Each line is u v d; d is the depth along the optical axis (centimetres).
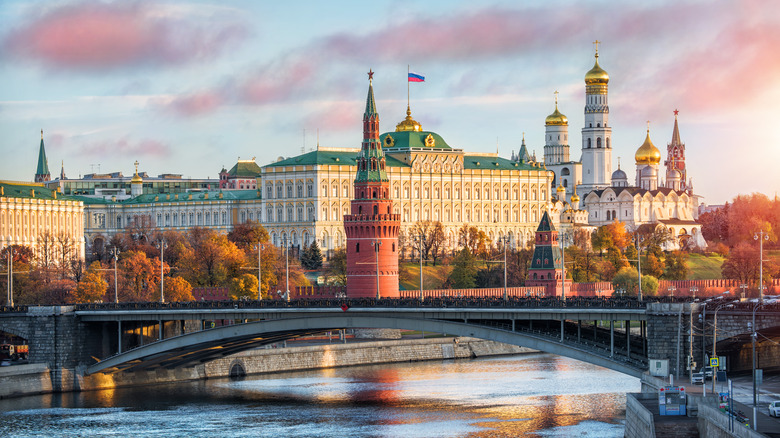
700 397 19412
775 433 17262
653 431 18712
